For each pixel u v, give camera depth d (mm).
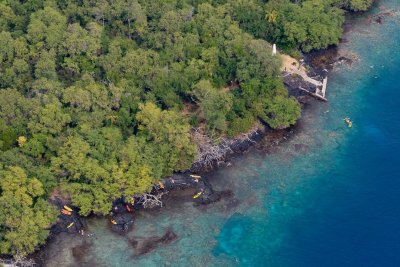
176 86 143125
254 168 133500
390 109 151375
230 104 137125
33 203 116812
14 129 127375
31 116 129125
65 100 132875
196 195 126312
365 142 141000
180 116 135000
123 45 151875
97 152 122938
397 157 136500
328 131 144250
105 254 113938
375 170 133250
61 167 122750
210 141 134875
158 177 123750
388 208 123812
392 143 140625
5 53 144875
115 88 135750
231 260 114062
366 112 150375
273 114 141125
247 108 142875
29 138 127250
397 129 144875
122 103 135875
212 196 126562
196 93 138875
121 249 115000
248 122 139000
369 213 123000
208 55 149500
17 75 142625
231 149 137125
